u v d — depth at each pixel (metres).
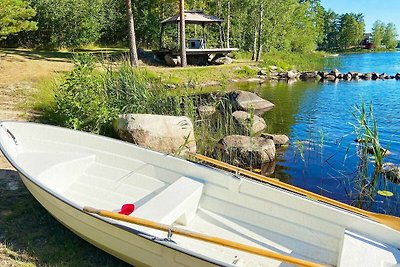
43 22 20.42
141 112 7.88
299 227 3.84
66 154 4.93
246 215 4.12
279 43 31.08
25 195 4.70
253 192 4.08
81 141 5.12
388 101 14.04
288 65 24.53
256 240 3.88
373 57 49.72
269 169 6.95
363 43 79.12
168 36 25.30
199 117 9.69
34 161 4.62
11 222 4.09
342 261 3.05
